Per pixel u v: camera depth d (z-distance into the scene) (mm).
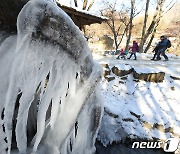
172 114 8602
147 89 10258
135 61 14016
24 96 2324
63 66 2373
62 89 2424
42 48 2252
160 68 12008
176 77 10938
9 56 2488
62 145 2646
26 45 2211
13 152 2473
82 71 2500
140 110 8531
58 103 2441
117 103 8789
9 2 2410
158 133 7492
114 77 10523
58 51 2307
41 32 2201
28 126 2789
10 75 2438
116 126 7359
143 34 22109
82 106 2627
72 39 2328
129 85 10352
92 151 3059
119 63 12148
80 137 2812
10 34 2609
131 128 7406
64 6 7395
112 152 6586
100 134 7035
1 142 2480
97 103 2830
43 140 2656
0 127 2469
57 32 2246
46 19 2180
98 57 15109
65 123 2609
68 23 2275
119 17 33812
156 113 8438
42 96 2371
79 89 2568
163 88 10422
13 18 2525
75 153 2848
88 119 2812
